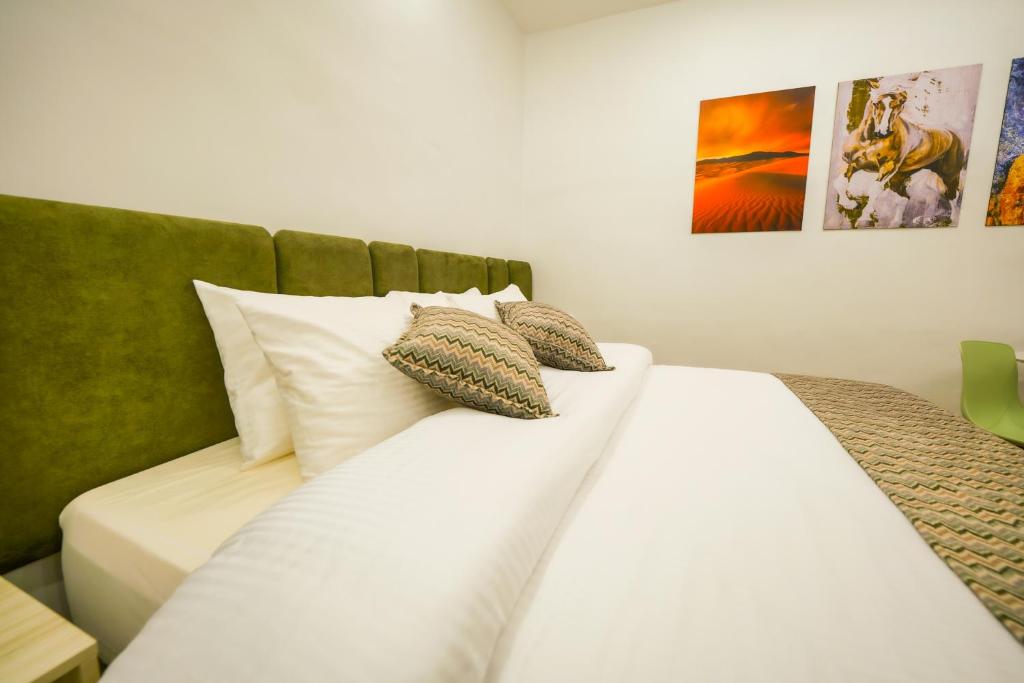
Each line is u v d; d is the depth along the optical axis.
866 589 0.56
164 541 0.68
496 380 0.93
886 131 2.23
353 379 0.90
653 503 0.76
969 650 0.46
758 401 1.39
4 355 0.71
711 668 0.44
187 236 0.97
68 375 0.79
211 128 1.11
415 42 1.86
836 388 1.61
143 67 0.97
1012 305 2.15
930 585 0.57
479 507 0.56
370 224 1.68
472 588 0.46
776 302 2.55
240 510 0.76
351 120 1.55
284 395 0.91
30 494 0.75
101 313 0.83
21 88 0.80
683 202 2.67
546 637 0.48
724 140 2.52
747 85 2.46
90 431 0.83
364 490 0.58
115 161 0.94
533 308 1.58
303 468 0.87
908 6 2.14
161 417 0.94
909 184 2.23
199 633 0.41
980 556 0.61
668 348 2.82
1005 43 2.03
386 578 0.44
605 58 2.74
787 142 2.40
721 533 0.67
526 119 2.99
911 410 1.34
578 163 2.89
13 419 0.73
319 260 1.31
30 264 0.73
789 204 2.43
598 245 2.91
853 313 2.42
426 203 2.01
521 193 3.05
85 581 0.75
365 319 1.04
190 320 0.98
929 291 2.27
